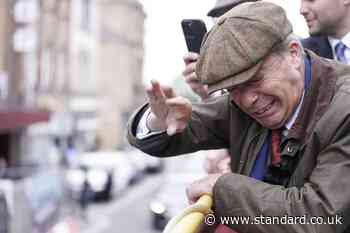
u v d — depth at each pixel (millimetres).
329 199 1417
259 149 1700
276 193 1483
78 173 19266
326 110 1535
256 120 1640
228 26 1487
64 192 14109
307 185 1486
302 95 1576
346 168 1439
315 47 2168
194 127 1885
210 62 1499
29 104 20641
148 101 1742
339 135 1480
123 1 40812
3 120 16312
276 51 1501
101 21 39312
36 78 22016
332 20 2102
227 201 1526
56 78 25891
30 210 9953
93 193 21609
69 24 28469
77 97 31688
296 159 1597
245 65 1459
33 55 21188
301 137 1572
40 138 22125
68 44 28453
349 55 2125
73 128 27703
